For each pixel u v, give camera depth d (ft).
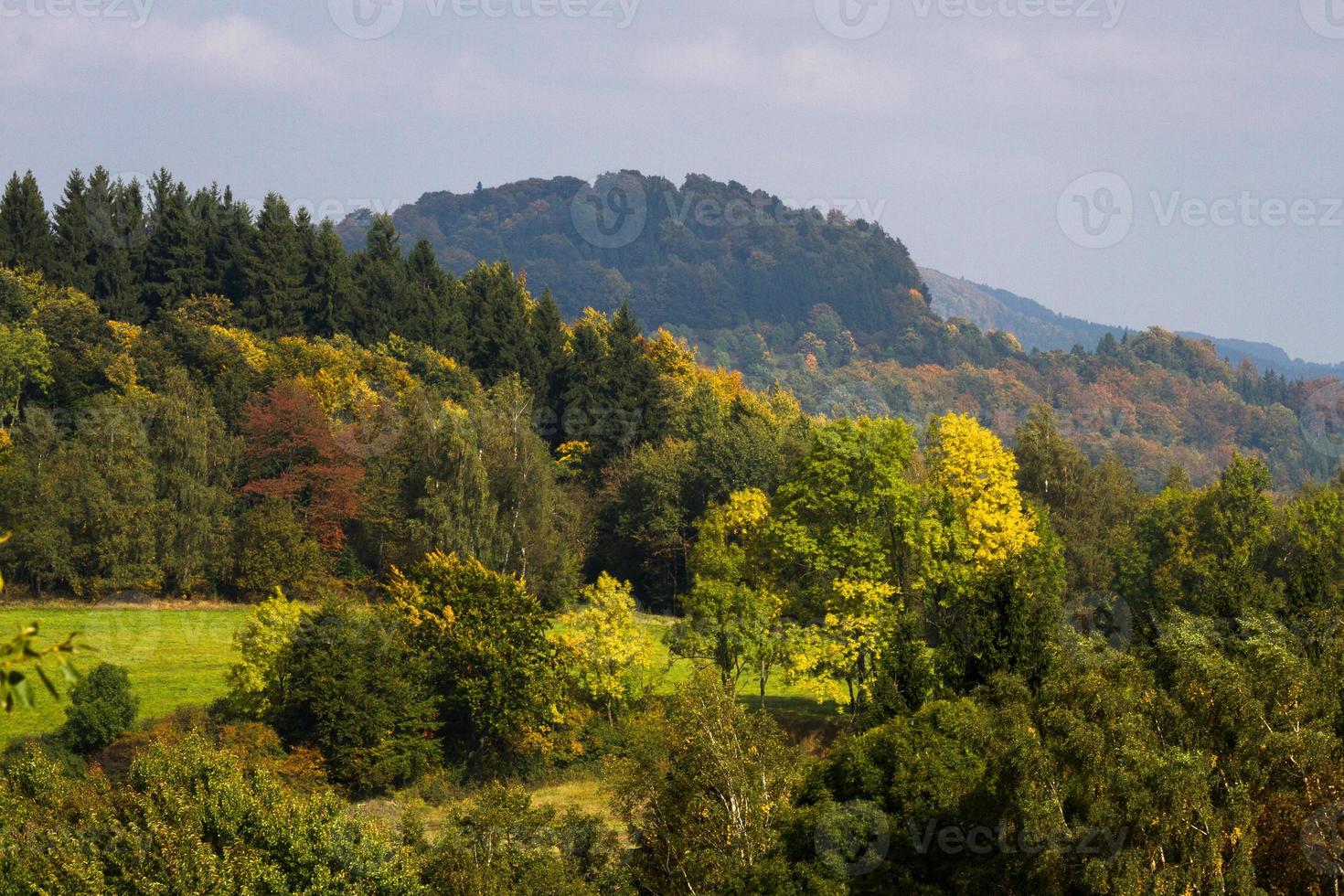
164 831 121.80
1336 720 100.32
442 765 193.77
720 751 126.21
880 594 202.28
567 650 210.79
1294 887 89.35
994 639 141.90
